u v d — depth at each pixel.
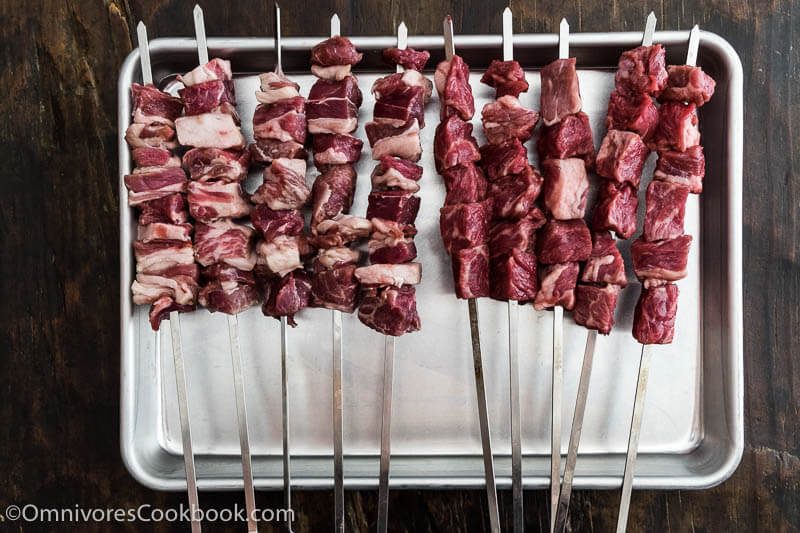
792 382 0.43
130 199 0.39
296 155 0.40
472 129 0.40
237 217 0.40
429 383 0.41
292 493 0.43
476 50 0.40
